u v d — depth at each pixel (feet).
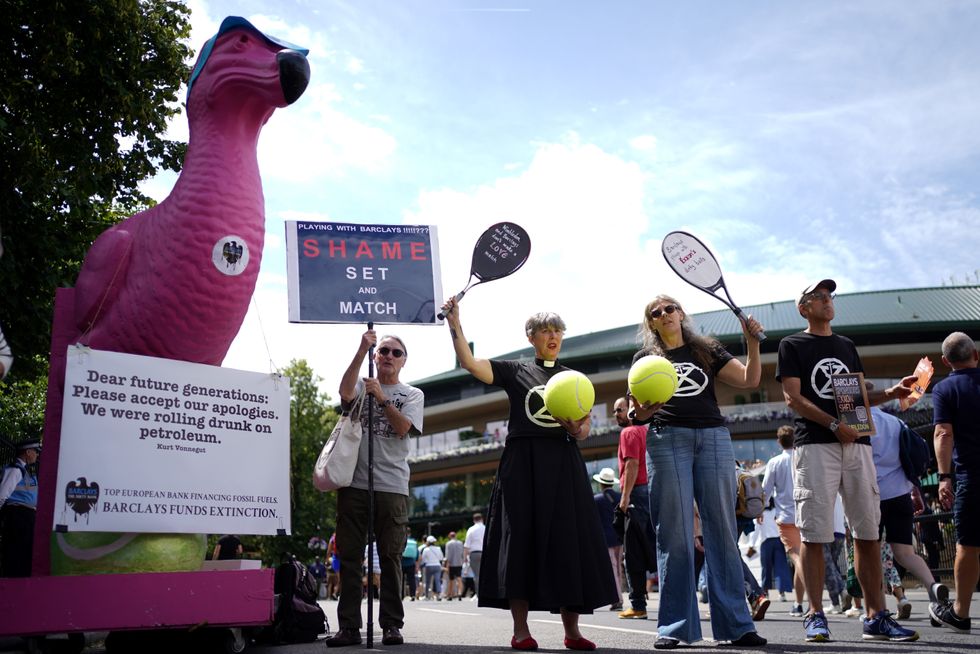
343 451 18.13
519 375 16.85
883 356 159.74
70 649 17.65
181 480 15.31
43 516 15.21
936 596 19.21
